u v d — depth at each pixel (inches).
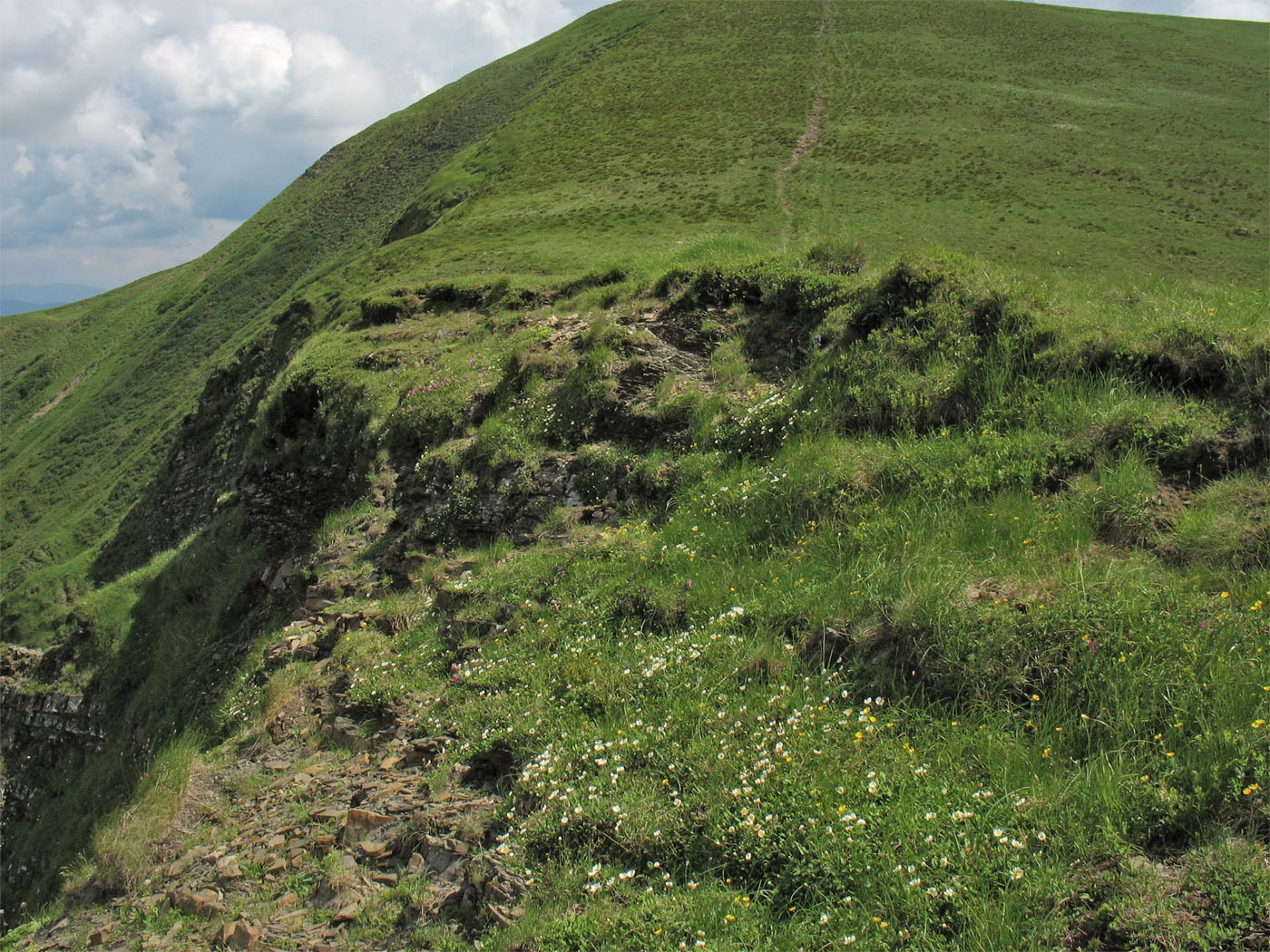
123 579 903.7
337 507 638.5
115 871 321.1
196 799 347.9
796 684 261.6
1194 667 215.2
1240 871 161.8
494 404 564.7
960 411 372.5
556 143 2856.8
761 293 537.3
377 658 386.3
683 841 217.6
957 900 176.9
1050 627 238.4
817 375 434.9
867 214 1924.2
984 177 2151.8
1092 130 2519.7
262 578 622.5
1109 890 169.6
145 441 3373.5
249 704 421.4
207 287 4279.0
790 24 3823.8
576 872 218.5
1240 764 183.2
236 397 1740.9
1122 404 326.3
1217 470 294.5
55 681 813.9
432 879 244.7
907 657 253.6
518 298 908.0
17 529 3284.9
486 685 331.6
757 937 185.0
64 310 5575.8
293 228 4360.2
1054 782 201.9
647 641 319.0
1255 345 320.5
